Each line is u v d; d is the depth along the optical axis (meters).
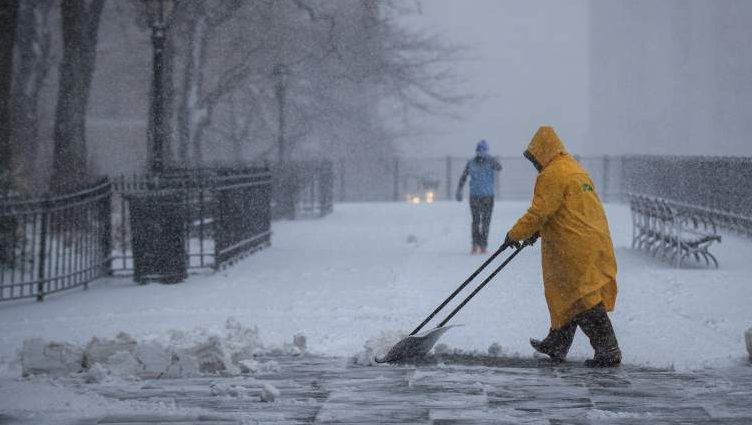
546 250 24.73
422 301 38.81
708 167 78.25
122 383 21.88
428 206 115.88
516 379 22.00
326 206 103.19
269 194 66.38
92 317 36.16
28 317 36.75
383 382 21.62
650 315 34.47
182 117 95.69
